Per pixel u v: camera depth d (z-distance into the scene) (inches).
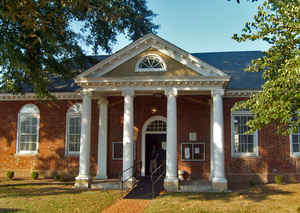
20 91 655.8
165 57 667.4
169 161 628.4
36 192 591.8
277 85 379.2
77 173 809.5
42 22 400.2
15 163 839.1
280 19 404.8
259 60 430.3
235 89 759.7
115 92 733.3
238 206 475.5
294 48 408.5
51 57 644.1
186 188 617.9
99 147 780.6
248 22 419.5
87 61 827.4
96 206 468.4
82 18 730.8
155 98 816.9
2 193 580.7
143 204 491.8
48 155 829.2
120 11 707.4
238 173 757.9
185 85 650.2
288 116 369.7
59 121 837.8
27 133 850.1
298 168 749.3
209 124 784.9
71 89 836.0
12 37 562.9
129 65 675.4
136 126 815.1
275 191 604.1
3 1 382.6
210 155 771.4
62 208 454.3
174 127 639.8
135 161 797.9
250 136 775.1
